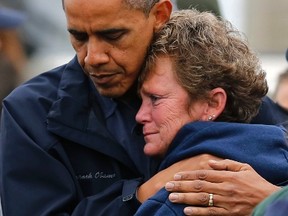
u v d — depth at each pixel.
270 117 8.68
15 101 8.38
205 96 7.88
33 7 17.47
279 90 11.98
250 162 7.71
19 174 8.18
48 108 8.35
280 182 7.76
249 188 7.51
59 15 17.67
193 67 7.80
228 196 7.51
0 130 8.44
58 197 8.12
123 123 8.31
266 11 16.34
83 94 8.34
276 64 16.20
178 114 7.85
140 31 7.68
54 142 8.21
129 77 7.82
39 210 8.09
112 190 8.05
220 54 7.88
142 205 7.62
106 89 7.85
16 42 13.61
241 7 16.30
